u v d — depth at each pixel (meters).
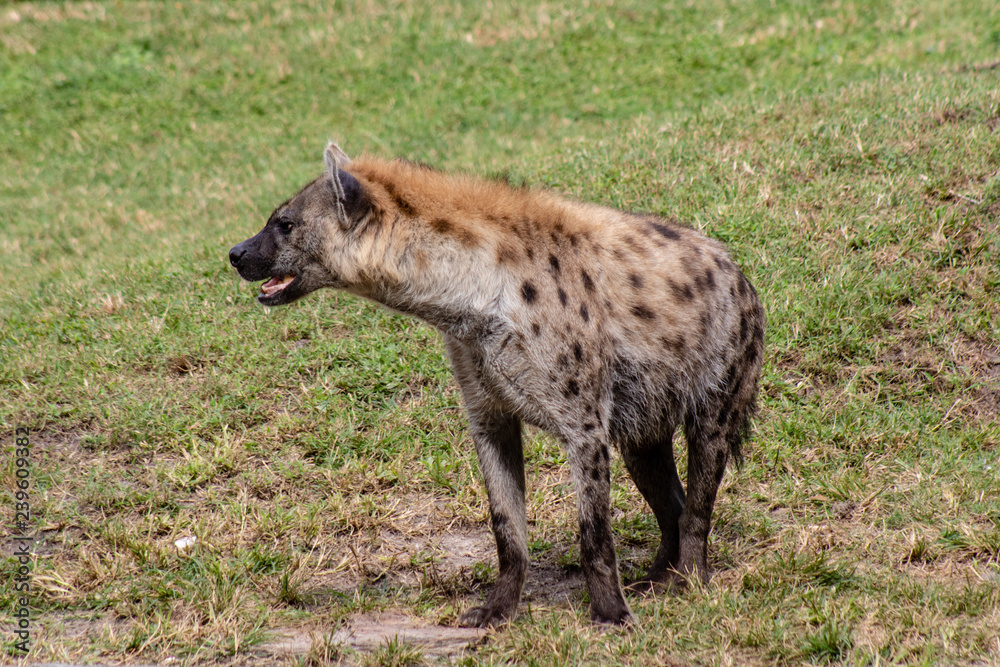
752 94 25.88
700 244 10.86
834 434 12.86
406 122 29.48
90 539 11.78
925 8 33.38
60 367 15.24
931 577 9.62
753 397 11.17
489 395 10.02
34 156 29.47
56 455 13.45
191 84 32.97
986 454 12.18
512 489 10.23
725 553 11.05
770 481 12.28
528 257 9.74
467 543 11.80
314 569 11.25
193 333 15.92
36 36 35.28
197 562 11.10
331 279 10.20
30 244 22.86
